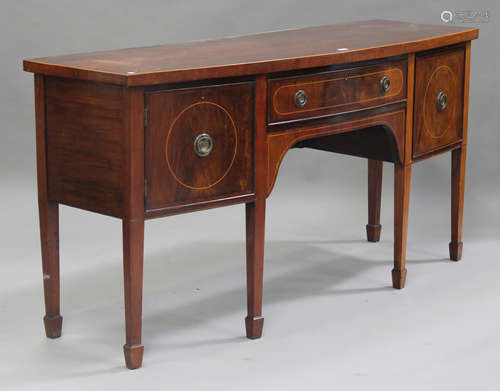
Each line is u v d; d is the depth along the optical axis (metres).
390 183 5.38
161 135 3.06
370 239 4.64
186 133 3.12
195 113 3.13
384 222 4.93
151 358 3.33
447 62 4.08
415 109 3.94
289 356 3.35
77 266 4.25
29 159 5.28
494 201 5.11
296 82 3.40
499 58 5.12
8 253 4.39
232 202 3.29
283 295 3.93
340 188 5.32
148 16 5.20
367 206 5.14
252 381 3.15
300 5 5.23
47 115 3.25
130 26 5.20
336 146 4.15
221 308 3.78
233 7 5.23
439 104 4.07
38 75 3.24
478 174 5.25
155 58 3.31
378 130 3.97
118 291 3.96
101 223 4.85
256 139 3.31
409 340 3.48
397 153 3.91
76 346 3.43
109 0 5.17
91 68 3.06
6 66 5.18
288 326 3.61
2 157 5.26
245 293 3.95
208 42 3.81
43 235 3.40
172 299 3.87
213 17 5.23
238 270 4.21
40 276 4.11
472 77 5.17
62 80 3.16
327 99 3.52
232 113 3.23
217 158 3.22
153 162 3.06
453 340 3.48
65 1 5.15
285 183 5.36
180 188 3.15
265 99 3.31
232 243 4.60
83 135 3.14
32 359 3.32
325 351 3.39
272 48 3.60
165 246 4.54
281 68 3.29
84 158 3.16
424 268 4.27
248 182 3.33
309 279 4.12
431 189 5.27
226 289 3.99
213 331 3.56
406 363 3.29
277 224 4.89
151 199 3.09
